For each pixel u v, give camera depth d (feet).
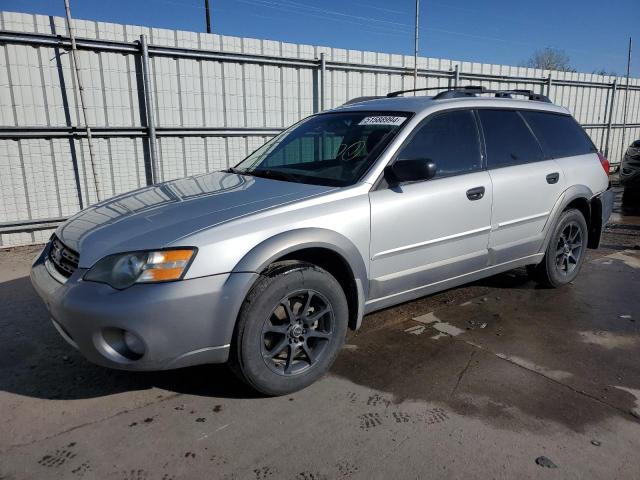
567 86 43.65
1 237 21.20
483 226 13.04
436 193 11.89
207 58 24.54
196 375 10.86
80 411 9.58
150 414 9.48
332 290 10.26
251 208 9.87
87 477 7.84
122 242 9.13
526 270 16.80
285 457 8.29
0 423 9.20
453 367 11.21
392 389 10.32
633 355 11.84
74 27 21.13
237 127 26.14
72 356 11.69
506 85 39.19
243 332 9.25
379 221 10.90
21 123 20.74
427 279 12.17
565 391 10.26
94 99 22.18
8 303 14.84
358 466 8.08
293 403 9.83
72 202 22.44
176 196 11.17
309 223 9.96
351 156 11.87
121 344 8.82
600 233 17.04
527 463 8.14
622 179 33.01
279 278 9.48
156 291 8.52
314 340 10.49
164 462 8.18
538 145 14.90
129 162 23.57
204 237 9.00
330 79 29.04
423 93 33.71
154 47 22.93
